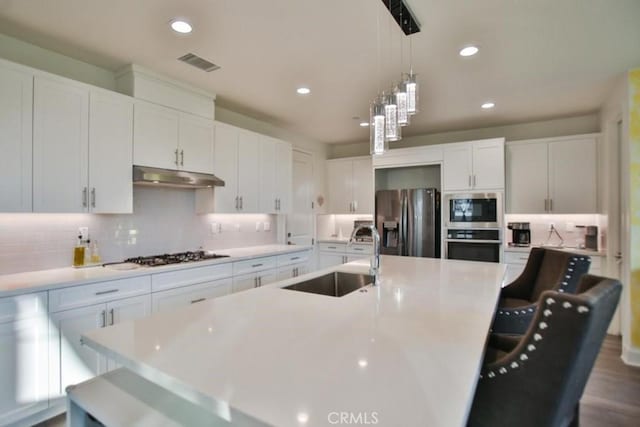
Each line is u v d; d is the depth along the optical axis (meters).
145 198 3.19
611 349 3.22
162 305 2.67
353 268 2.62
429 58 2.70
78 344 2.18
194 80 3.13
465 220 4.46
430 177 5.31
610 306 1.06
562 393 0.93
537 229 4.46
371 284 2.07
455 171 4.54
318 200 5.68
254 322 1.33
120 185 2.70
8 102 2.13
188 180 3.10
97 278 2.27
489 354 1.67
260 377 0.88
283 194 4.43
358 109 4.00
